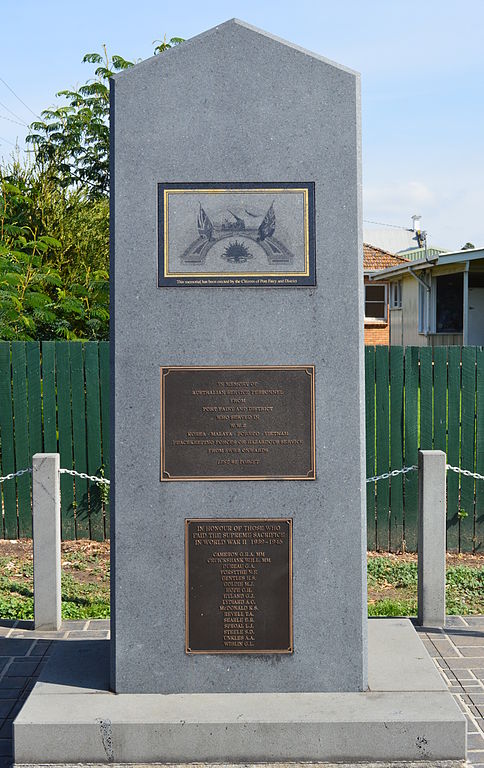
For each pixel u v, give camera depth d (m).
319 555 4.77
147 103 4.66
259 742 4.41
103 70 19.91
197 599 4.78
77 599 7.34
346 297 4.73
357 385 4.74
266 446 4.77
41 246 13.02
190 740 4.41
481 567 8.22
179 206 4.70
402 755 4.42
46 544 6.53
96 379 8.91
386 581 7.93
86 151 19.70
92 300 13.04
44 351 8.91
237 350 4.74
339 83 4.66
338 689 4.78
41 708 4.57
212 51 4.65
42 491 6.51
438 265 22.92
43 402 8.97
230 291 4.73
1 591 7.49
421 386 8.65
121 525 4.75
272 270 4.73
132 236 4.70
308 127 4.67
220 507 4.77
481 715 5.07
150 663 4.78
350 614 4.78
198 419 4.75
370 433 8.70
